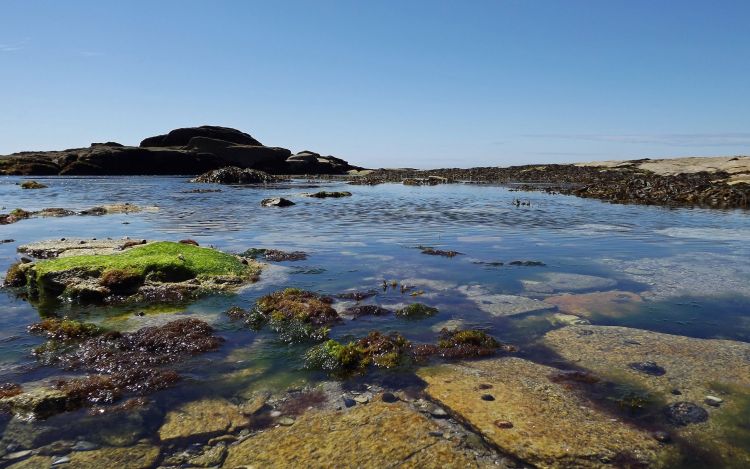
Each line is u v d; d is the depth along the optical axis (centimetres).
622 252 1842
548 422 658
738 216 3025
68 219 2761
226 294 1265
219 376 807
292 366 849
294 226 2550
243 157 10206
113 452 602
